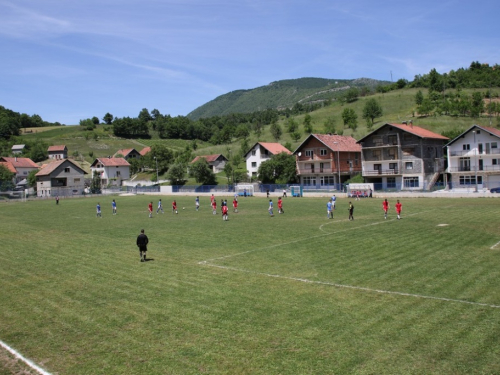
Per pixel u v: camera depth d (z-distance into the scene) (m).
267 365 10.11
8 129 193.00
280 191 80.75
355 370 9.70
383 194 62.66
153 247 26.16
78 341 11.97
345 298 14.76
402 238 25.52
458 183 71.62
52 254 24.95
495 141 67.38
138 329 12.64
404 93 180.38
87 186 120.31
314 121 163.75
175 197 81.75
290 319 12.98
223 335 11.95
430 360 10.03
